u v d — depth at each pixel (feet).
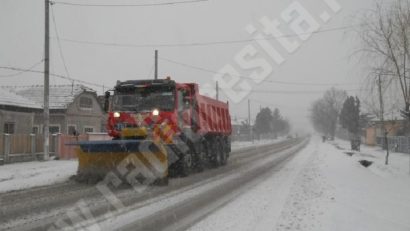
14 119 92.79
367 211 33.78
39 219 29.45
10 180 50.52
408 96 63.57
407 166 85.30
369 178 58.39
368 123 219.00
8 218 29.73
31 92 133.49
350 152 132.87
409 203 38.68
